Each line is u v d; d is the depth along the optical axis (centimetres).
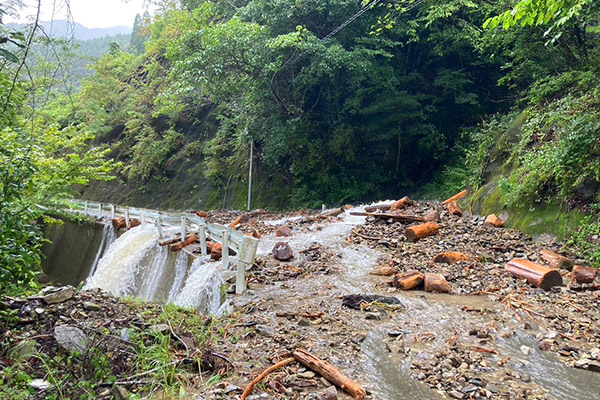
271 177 2081
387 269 716
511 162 1057
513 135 1109
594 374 387
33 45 420
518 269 661
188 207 2330
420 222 1023
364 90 1834
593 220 766
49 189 1105
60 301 501
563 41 1126
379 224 1051
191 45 1731
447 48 1875
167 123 2791
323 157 1930
